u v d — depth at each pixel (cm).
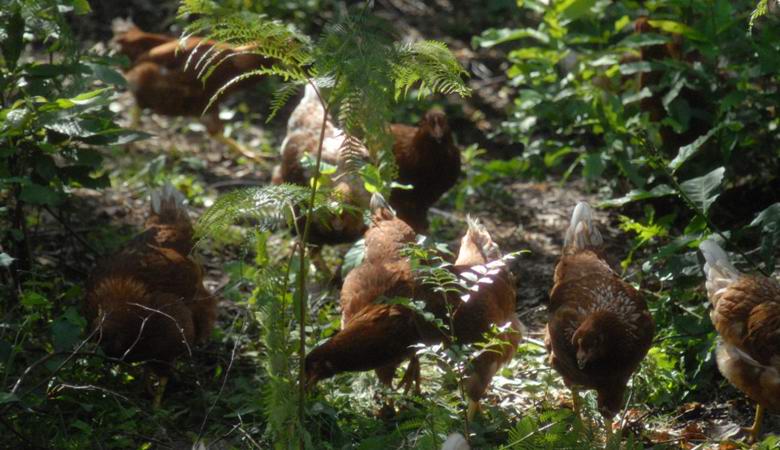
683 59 1147
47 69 877
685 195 855
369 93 593
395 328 760
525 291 1072
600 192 1291
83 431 764
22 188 865
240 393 844
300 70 633
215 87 1374
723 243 886
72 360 792
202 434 758
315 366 750
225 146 1471
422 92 645
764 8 787
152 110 1408
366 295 812
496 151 1464
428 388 872
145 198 1268
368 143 622
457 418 748
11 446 734
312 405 778
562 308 809
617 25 1232
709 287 804
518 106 1334
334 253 1177
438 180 1107
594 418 795
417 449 695
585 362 744
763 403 761
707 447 771
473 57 1722
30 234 1099
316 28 1744
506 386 873
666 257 923
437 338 763
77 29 1702
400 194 1112
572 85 1248
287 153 1102
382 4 1903
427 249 769
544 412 751
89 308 844
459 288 775
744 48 1085
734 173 1134
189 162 1374
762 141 1138
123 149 1417
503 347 784
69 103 812
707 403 844
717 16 1086
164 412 796
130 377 858
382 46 602
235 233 1163
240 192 652
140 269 851
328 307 991
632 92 1191
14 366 833
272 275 693
